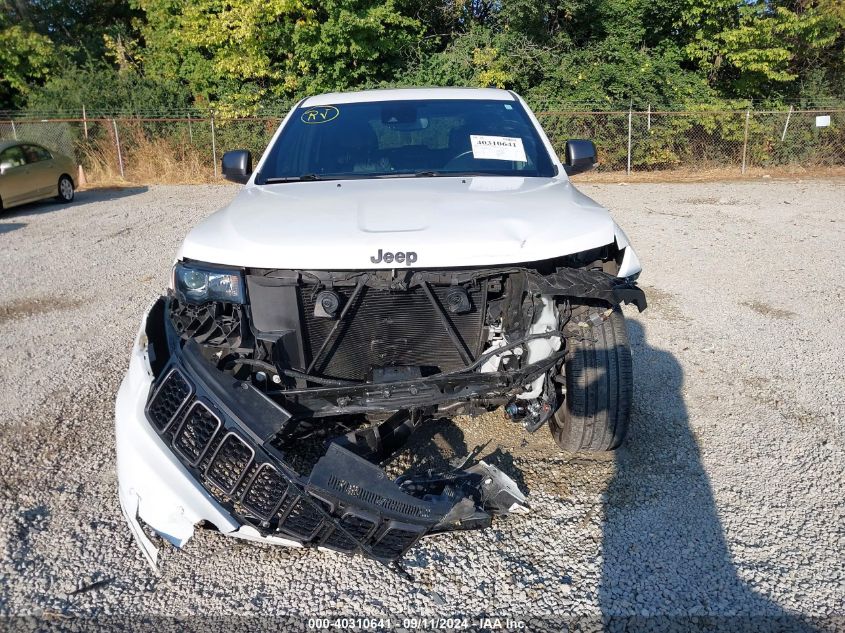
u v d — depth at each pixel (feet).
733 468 11.72
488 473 9.57
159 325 9.84
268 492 8.37
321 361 9.37
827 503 10.72
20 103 79.25
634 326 19.01
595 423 10.65
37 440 12.98
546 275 9.25
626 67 63.87
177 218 39.11
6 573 9.42
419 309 9.34
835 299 21.35
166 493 8.39
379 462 9.45
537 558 9.58
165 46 72.59
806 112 59.93
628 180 58.18
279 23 65.77
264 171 12.61
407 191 10.80
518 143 12.98
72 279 25.16
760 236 31.07
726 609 8.60
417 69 67.31
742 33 61.41
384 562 8.34
